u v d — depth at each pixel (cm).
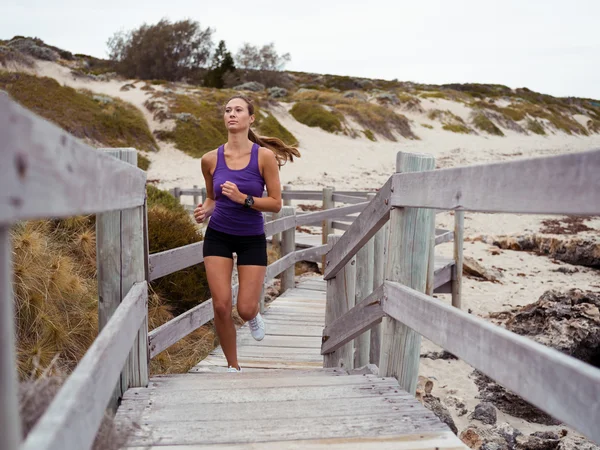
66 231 505
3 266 68
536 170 123
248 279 340
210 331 569
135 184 208
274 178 340
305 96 3866
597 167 101
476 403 484
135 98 2675
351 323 329
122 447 162
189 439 202
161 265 307
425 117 4053
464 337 168
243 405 235
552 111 5312
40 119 75
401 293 234
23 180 68
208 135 2403
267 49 4569
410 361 260
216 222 337
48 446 85
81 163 96
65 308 378
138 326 230
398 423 215
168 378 282
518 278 995
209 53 4072
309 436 204
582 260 1118
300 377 275
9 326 70
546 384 123
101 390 135
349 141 2970
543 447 394
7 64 2678
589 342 543
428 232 254
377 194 276
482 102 4828
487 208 148
